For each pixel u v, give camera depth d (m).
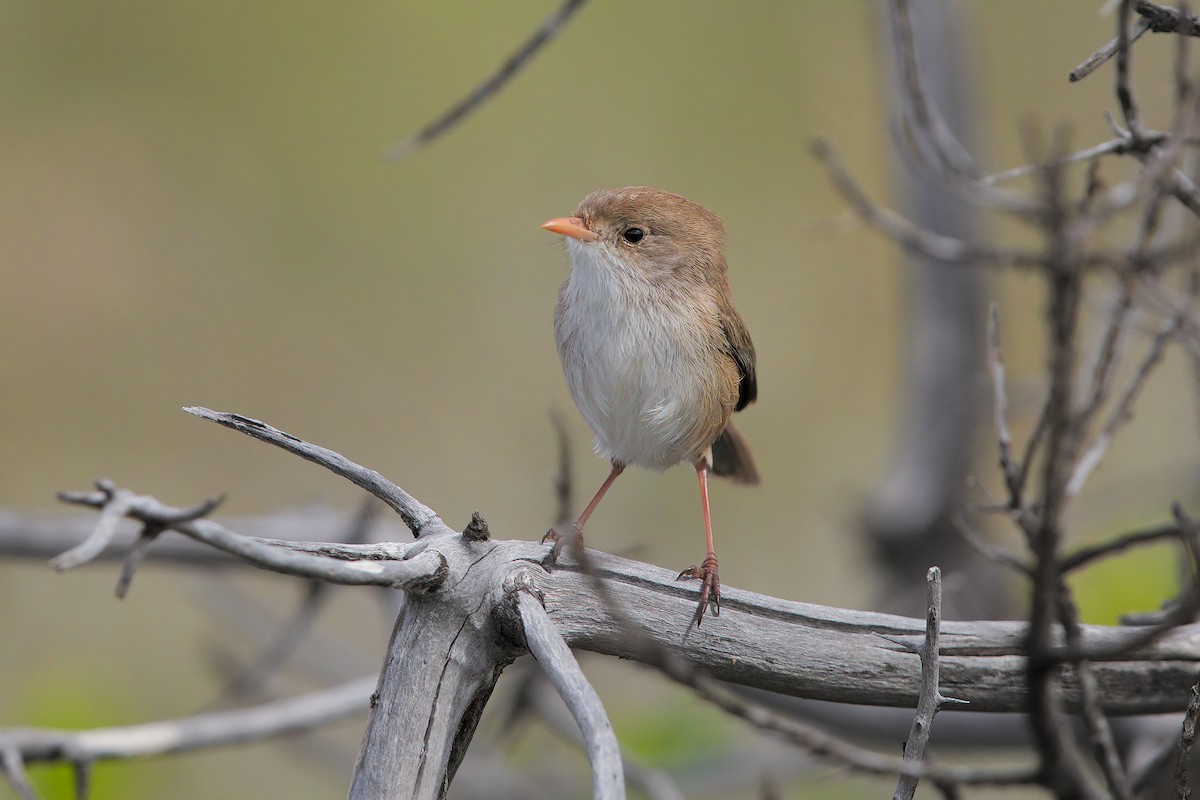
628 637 4.99
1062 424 4.29
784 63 15.48
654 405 7.50
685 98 15.80
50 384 14.53
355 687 7.99
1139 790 5.91
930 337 11.89
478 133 15.98
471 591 4.73
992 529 11.96
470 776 10.01
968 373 11.70
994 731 8.73
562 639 4.39
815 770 9.66
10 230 14.93
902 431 12.05
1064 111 12.34
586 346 7.53
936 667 4.45
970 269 11.74
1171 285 8.30
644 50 15.98
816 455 14.77
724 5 15.79
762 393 14.97
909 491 11.69
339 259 15.57
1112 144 5.16
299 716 7.66
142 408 14.59
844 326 15.09
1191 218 6.62
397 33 16.25
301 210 15.66
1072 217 5.27
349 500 14.22
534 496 14.16
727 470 9.04
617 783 3.73
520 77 16.08
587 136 15.94
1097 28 14.01
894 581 11.76
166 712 12.31
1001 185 11.82
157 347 14.88
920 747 4.45
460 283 15.53
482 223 15.73
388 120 16.03
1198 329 6.18
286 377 14.90
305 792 11.66
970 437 11.61
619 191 7.77
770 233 15.32
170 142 15.73
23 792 6.44
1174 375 12.75
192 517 3.53
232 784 11.56
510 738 10.09
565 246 7.79
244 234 15.49
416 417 14.77
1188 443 12.56
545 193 15.83
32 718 9.23
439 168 15.87
